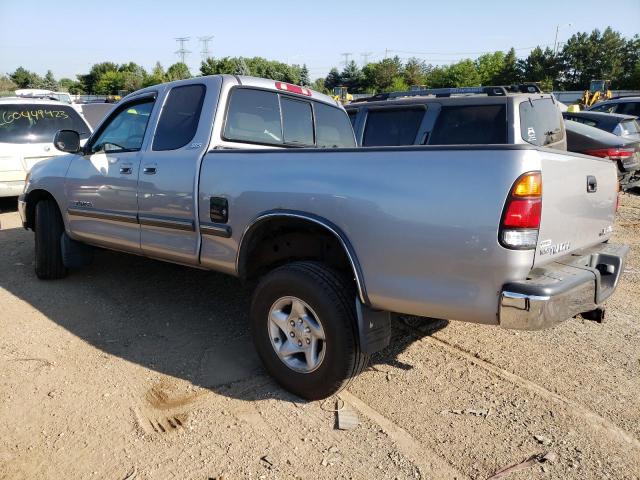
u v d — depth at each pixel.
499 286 2.47
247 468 2.57
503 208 2.39
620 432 2.89
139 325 4.26
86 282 5.30
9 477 2.48
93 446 2.72
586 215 3.05
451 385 3.38
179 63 89.69
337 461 2.63
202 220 3.66
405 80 110.88
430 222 2.57
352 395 3.25
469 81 98.25
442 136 6.63
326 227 2.93
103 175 4.48
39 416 2.96
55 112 8.96
